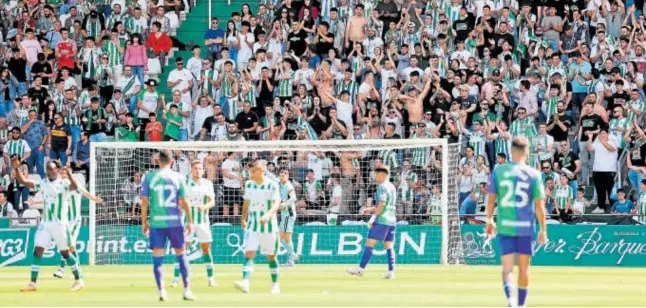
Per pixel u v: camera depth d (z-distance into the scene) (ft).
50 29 347.77
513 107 316.81
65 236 180.96
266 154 298.35
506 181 134.82
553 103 311.88
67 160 318.45
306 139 312.29
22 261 279.69
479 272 241.14
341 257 281.95
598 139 303.48
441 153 297.12
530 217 134.21
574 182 294.05
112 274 231.50
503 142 303.89
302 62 326.24
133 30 347.56
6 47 343.87
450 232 282.15
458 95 313.53
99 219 289.12
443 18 332.80
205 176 295.28
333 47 337.31
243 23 340.39
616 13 335.06
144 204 157.69
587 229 277.85
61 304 155.02
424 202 292.20
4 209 299.58
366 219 293.84
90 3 357.41
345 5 341.82
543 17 333.62
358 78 325.21
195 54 337.31
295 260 281.54
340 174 295.89
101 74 336.08
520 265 134.92
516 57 327.06
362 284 198.59
